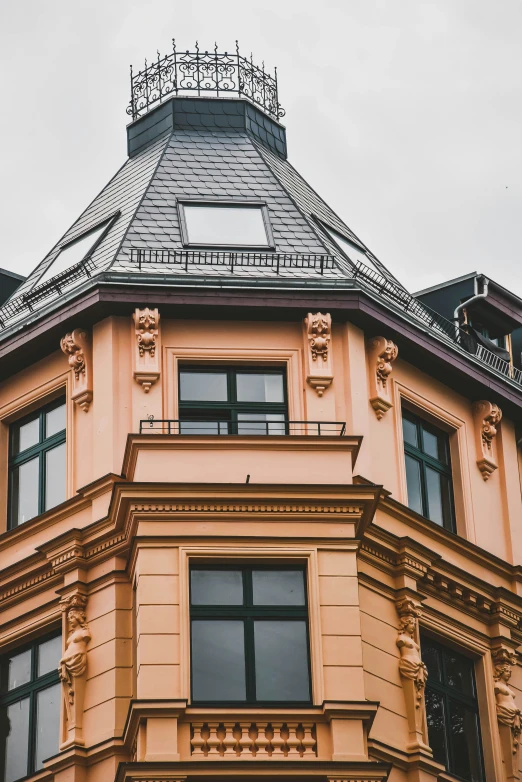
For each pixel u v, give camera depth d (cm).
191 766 2634
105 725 2870
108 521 2991
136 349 3138
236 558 2859
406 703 2983
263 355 3177
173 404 3116
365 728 2741
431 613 3144
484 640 3241
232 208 3481
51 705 3047
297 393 3152
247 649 2809
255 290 3175
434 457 3384
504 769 3134
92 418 3150
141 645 2766
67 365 3253
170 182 3550
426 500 3316
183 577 2828
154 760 2639
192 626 2814
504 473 3459
